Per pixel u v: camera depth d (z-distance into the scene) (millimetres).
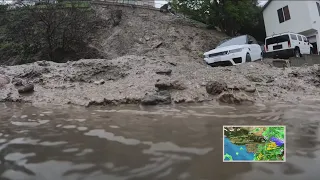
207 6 21547
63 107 4707
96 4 20719
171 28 19250
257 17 25422
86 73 6426
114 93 5336
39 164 2432
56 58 14047
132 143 2906
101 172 2275
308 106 4648
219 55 8992
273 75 6734
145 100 4816
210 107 4629
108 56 15055
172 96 5176
